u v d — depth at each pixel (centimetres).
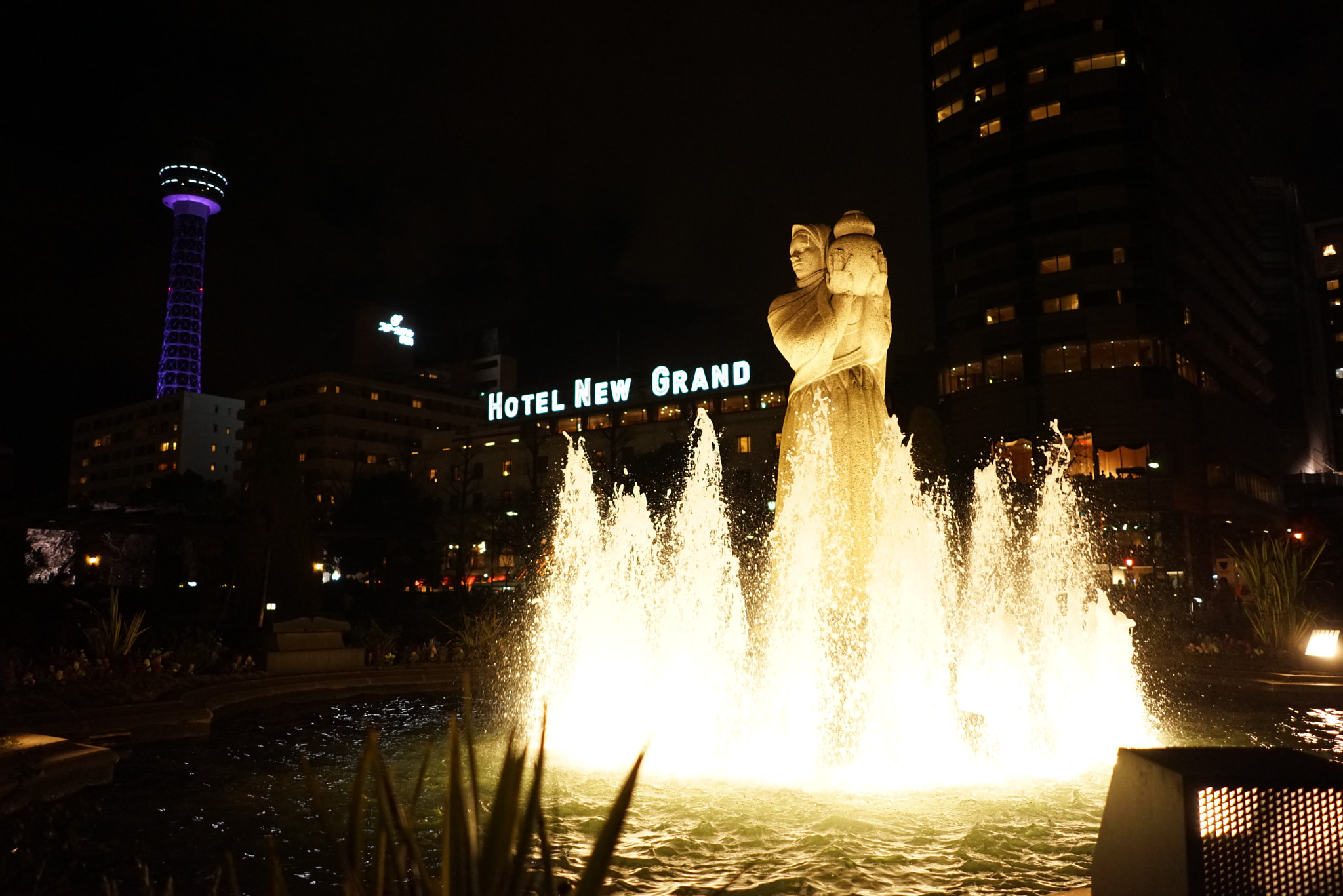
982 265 6669
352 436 11412
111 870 580
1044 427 6041
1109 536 5662
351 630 1744
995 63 6800
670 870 566
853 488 965
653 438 8212
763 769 873
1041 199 6488
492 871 222
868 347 1006
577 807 727
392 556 4762
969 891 527
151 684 1207
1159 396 5978
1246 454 7344
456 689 1503
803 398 1015
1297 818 314
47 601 1858
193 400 13812
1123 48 6419
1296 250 10625
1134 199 6262
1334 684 1362
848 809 716
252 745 1020
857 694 906
